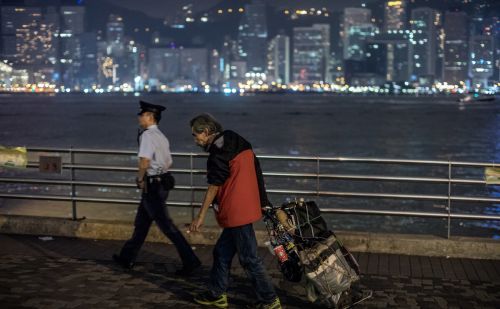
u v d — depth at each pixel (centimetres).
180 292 734
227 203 661
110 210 2103
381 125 9550
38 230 1009
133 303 689
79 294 715
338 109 16412
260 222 1633
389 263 862
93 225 991
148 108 796
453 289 752
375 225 2158
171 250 928
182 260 800
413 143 6362
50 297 701
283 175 999
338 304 669
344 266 668
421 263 863
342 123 9988
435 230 2073
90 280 771
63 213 2011
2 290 722
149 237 972
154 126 802
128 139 6694
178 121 10444
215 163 655
